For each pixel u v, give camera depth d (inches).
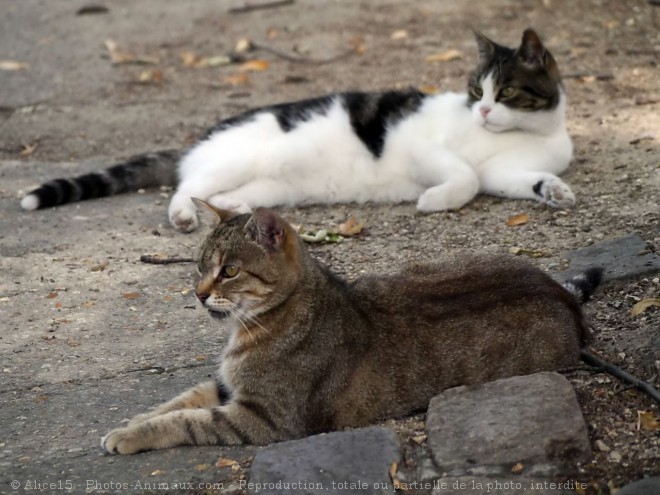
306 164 414.6
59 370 295.4
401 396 256.1
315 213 416.2
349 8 710.5
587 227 364.8
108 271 364.5
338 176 418.9
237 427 251.3
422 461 235.0
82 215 421.4
